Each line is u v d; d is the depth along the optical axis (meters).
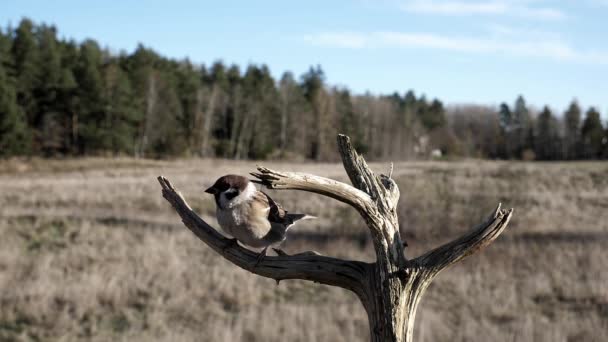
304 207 25.48
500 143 95.94
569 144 89.00
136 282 13.96
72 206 25.00
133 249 17.02
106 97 60.00
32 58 59.97
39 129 60.47
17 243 17.67
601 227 21.56
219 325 11.42
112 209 24.50
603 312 12.45
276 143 74.69
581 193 31.00
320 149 73.25
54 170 45.91
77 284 13.52
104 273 14.67
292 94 76.12
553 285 14.35
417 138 86.56
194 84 74.81
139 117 62.56
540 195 29.39
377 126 81.00
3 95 53.53
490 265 16.03
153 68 71.12
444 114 101.62
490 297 13.25
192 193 28.92
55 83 59.47
